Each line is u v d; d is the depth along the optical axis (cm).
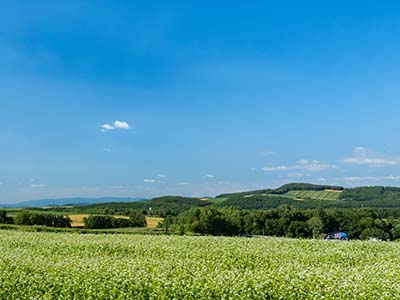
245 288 1742
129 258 2836
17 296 1794
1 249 3234
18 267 2216
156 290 1745
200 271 2081
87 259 2630
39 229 6225
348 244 3609
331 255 3003
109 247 3288
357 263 2842
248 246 3391
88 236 4341
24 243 3600
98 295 1753
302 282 1816
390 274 2020
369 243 3700
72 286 1830
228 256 2873
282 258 2897
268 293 1722
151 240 3838
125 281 1823
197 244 3488
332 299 1638
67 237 4175
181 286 1780
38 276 1975
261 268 2489
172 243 3578
